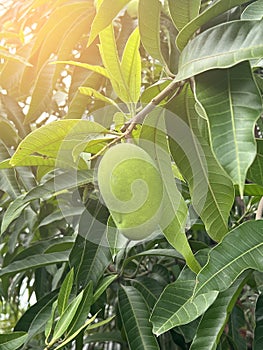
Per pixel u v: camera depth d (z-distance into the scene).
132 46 0.71
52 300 1.17
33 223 1.49
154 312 0.80
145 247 1.28
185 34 0.61
